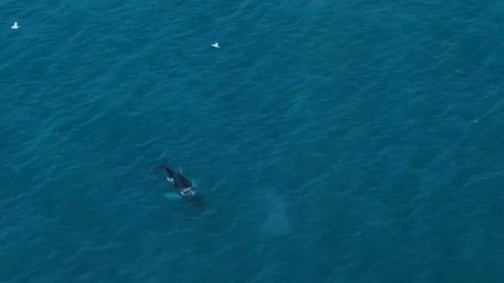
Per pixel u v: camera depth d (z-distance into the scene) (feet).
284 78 497.05
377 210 435.94
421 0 536.83
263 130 472.03
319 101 484.74
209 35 520.01
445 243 422.00
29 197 445.37
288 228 429.38
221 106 483.51
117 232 430.61
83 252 423.23
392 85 491.72
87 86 494.59
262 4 537.24
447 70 498.69
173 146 465.88
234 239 426.10
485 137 465.88
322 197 442.09
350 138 467.11
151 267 416.46
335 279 410.11
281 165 456.04
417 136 467.11
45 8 537.24
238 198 442.50
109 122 476.95
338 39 516.73
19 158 461.37
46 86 495.00
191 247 423.64
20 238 428.56
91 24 527.40
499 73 496.23
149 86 493.77
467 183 445.37
